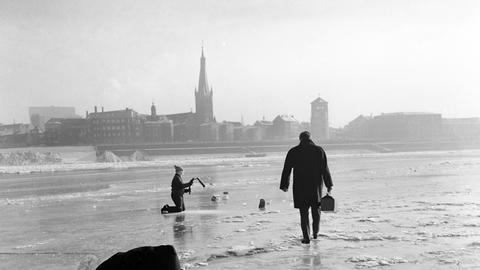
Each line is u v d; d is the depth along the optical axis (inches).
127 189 1304.1
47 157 6397.6
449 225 455.2
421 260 309.9
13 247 426.0
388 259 313.7
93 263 336.8
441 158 4097.0
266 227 487.2
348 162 3718.0
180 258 343.3
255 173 2177.7
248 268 302.8
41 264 347.9
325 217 539.8
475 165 2191.2
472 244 361.1
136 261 96.3
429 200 696.4
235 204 771.4
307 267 300.2
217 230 481.1
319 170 379.2
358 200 735.7
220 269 303.4
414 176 1406.3
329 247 364.8
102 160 6525.6
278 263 314.2
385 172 1740.9
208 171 2696.9
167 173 2613.2
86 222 601.9
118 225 557.9
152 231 494.0
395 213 558.9
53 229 548.7
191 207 743.1
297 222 518.9
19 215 723.4
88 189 1424.7
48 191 1417.3
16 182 2239.2
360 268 293.1
